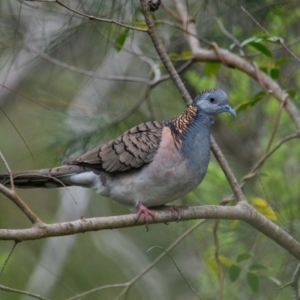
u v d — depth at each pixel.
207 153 8.89
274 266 10.91
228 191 12.36
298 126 10.27
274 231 8.85
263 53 10.61
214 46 11.16
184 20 11.52
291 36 12.50
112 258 14.50
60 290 13.38
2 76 14.08
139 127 9.13
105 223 7.70
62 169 8.97
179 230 12.79
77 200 14.59
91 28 10.96
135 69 13.72
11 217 14.38
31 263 13.60
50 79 12.75
